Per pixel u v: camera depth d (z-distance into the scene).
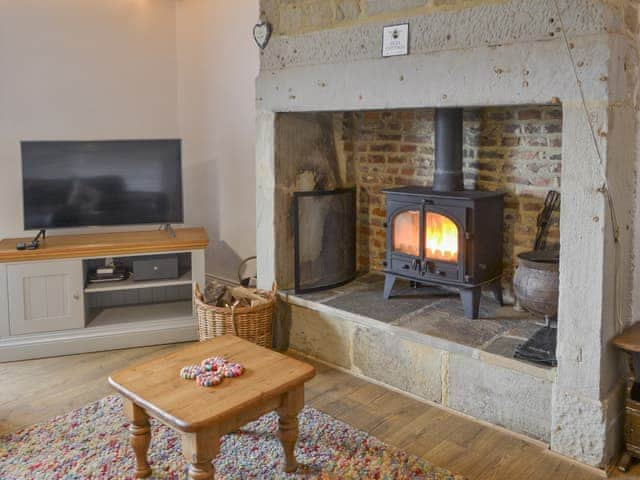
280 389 2.30
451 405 2.96
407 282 3.98
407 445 2.66
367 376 3.32
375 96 3.03
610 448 2.49
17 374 3.43
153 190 4.02
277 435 2.47
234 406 2.14
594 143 2.31
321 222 3.81
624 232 2.50
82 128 4.49
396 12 2.91
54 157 3.83
